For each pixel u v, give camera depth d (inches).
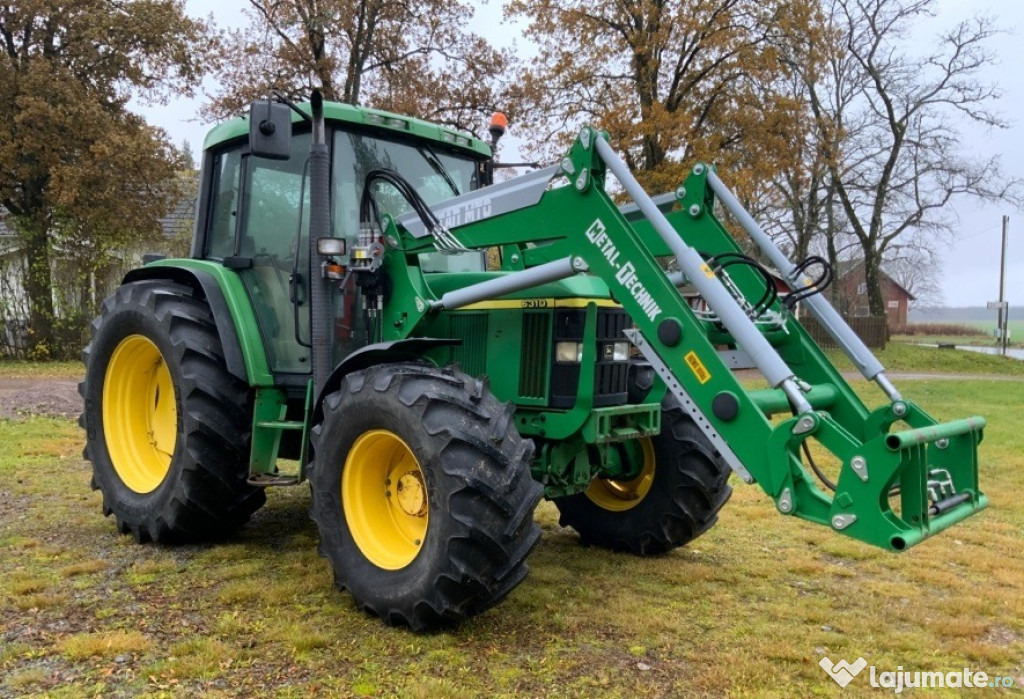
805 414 111.2
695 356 121.4
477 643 122.8
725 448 119.0
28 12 659.4
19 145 662.5
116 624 126.0
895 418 135.3
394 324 149.5
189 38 725.9
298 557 161.9
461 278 156.4
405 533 135.3
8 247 701.9
